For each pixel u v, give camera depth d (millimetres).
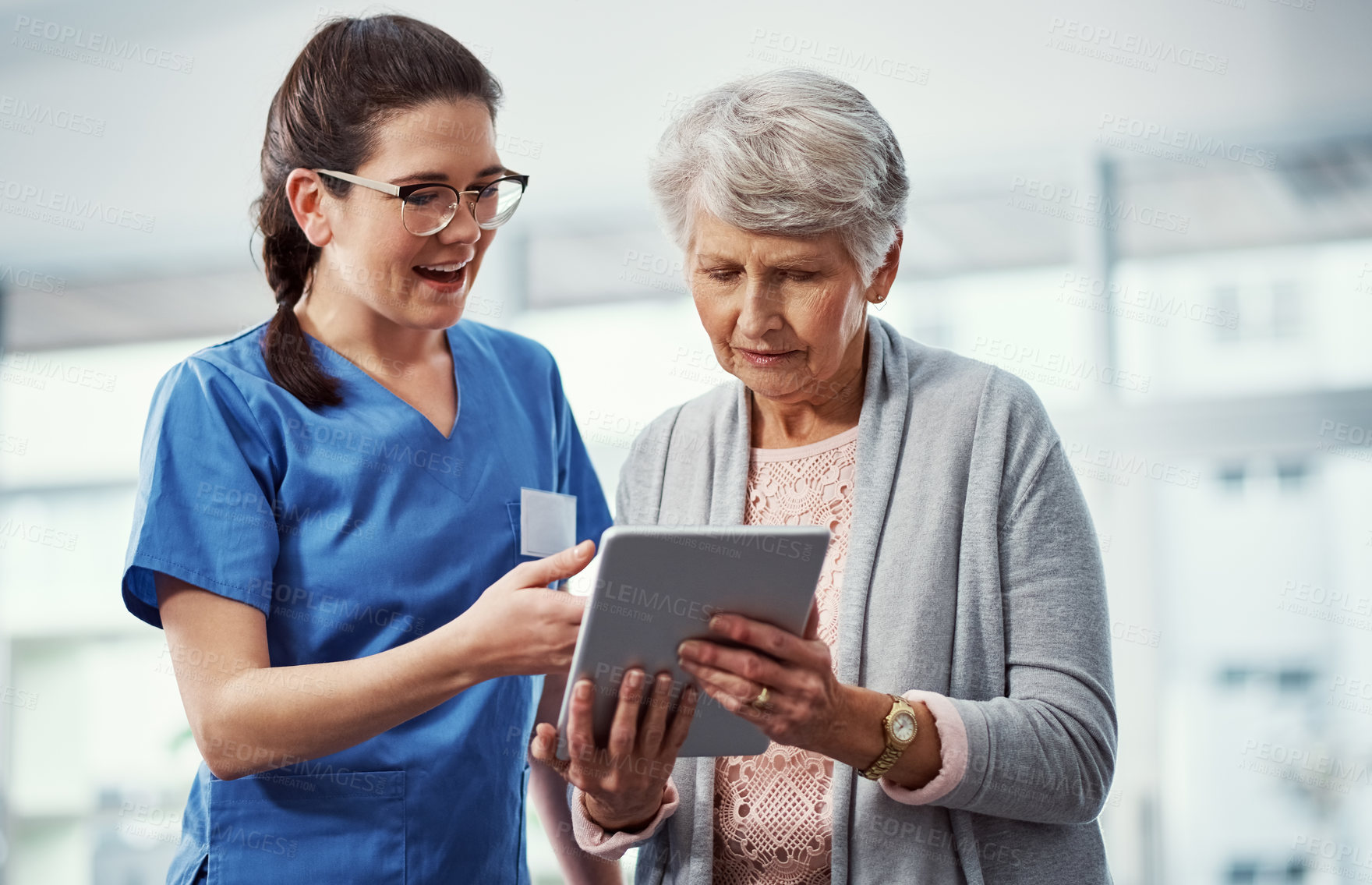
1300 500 3621
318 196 1292
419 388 1438
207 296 4586
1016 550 1146
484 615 1083
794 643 989
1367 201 3637
